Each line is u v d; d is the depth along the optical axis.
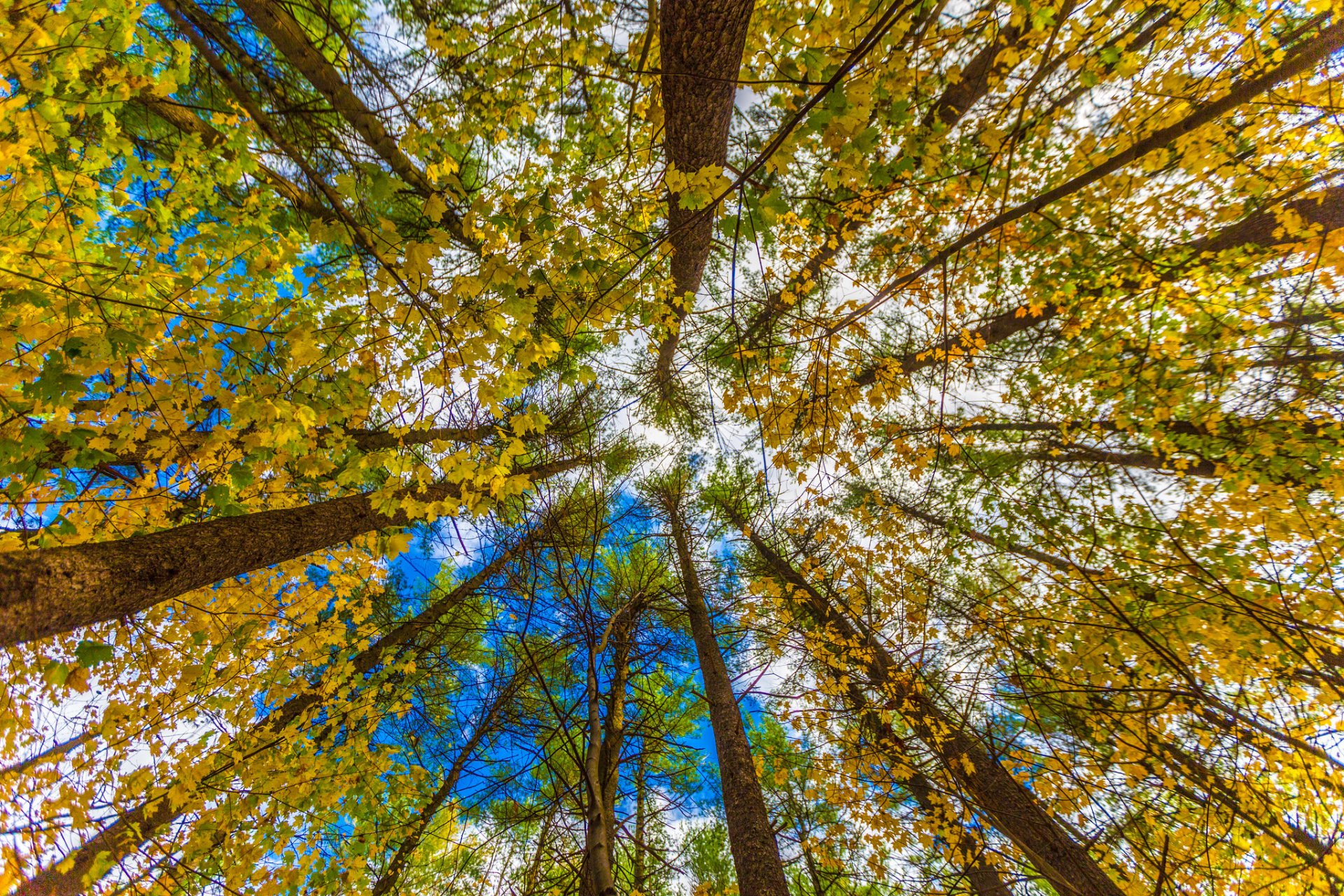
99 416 2.53
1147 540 4.73
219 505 2.78
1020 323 6.04
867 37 1.53
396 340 2.49
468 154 4.70
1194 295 4.43
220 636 3.61
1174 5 3.35
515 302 2.36
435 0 4.63
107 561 2.05
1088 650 4.30
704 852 6.45
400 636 5.80
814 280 3.52
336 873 3.76
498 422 2.93
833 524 6.18
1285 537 3.95
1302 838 3.18
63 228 2.57
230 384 2.52
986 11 2.53
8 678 2.73
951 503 6.66
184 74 2.56
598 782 3.34
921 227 3.98
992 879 4.02
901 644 5.10
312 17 3.56
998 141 2.93
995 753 3.95
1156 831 3.58
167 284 2.70
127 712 3.05
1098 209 4.69
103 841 2.92
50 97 2.16
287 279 3.52
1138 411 5.09
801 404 3.59
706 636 6.26
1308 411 4.21
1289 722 3.77
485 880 3.93
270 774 3.80
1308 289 4.03
